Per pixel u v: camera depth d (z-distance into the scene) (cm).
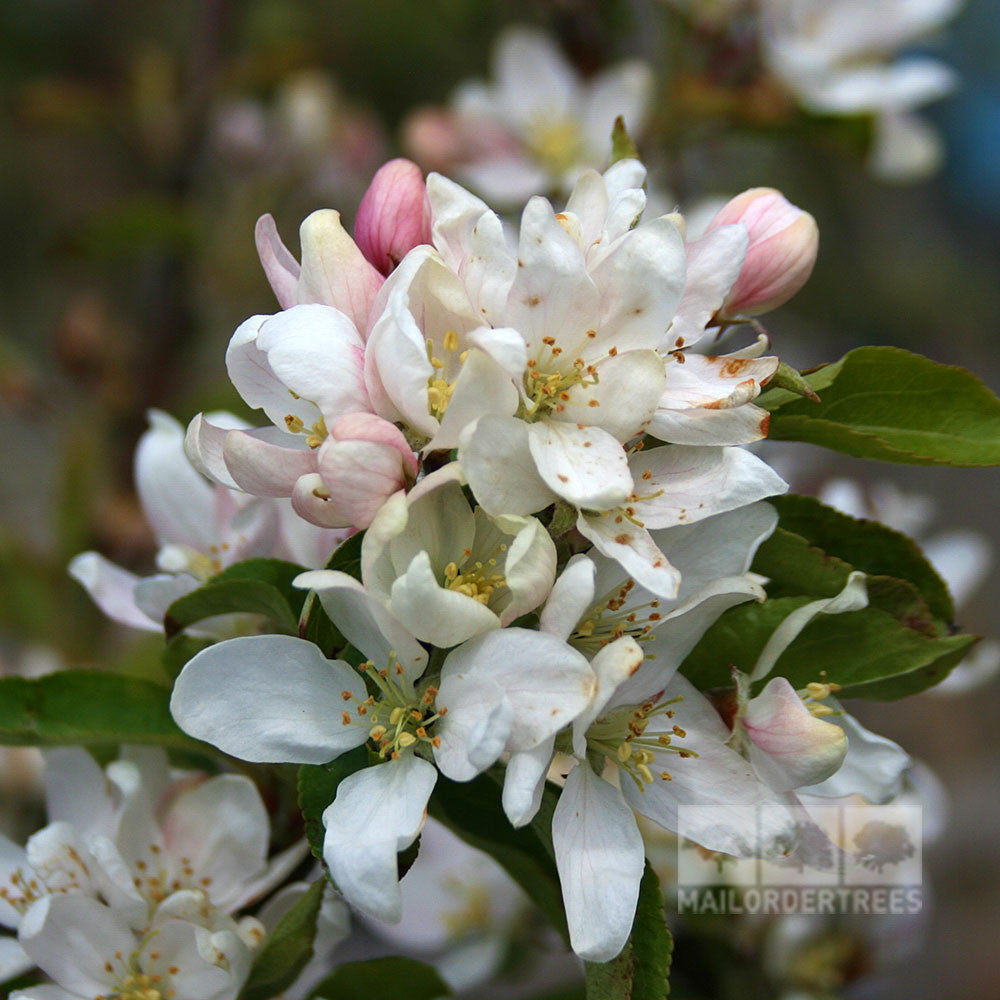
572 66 42
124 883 24
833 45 39
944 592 25
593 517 22
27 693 25
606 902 22
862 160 40
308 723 23
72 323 43
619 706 23
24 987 26
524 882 26
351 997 27
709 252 24
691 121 39
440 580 23
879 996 35
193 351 46
